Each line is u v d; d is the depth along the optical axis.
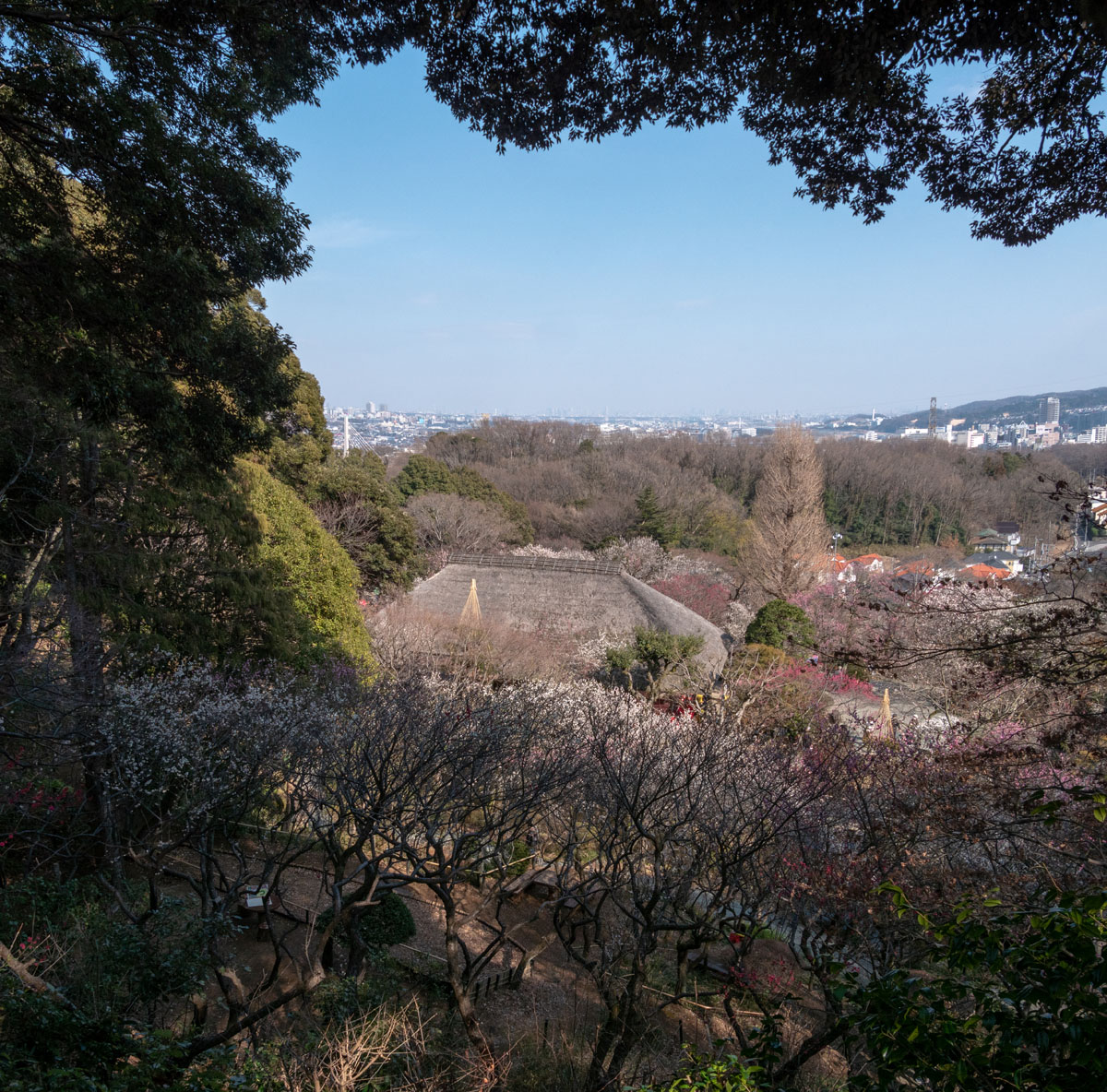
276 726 8.63
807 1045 6.73
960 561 52.53
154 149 8.08
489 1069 6.84
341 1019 7.11
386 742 8.72
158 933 7.48
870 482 66.00
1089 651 6.41
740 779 9.10
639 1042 8.34
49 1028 5.38
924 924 3.59
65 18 7.36
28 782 9.58
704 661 20.69
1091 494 6.54
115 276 8.91
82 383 8.45
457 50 7.29
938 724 15.09
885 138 7.15
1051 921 3.07
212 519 12.41
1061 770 7.40
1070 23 5.50
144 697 9.29
